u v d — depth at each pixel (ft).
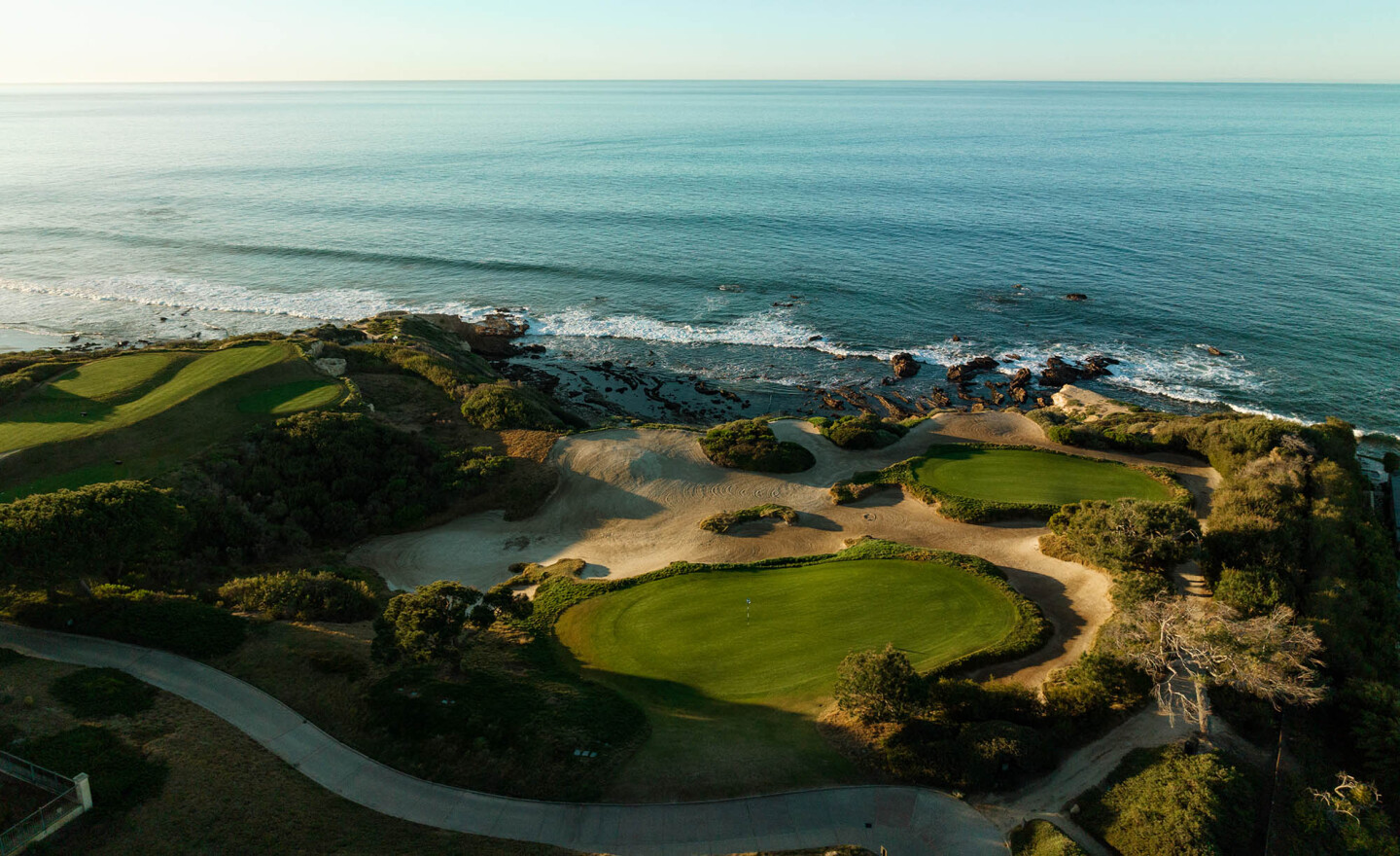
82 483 157.28
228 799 86.89
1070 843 87.25
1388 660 134.21
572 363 306.96
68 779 79.92
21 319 347.56
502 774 96.68
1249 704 111.55
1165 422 221.05
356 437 189.67
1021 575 154.81
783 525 180.14
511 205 549.13
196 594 133.80
